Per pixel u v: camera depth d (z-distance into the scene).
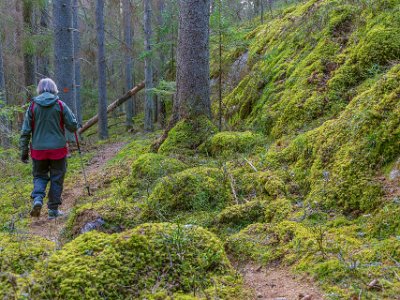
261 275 3.05
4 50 16.00
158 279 2.52
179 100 6.90
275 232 3.52
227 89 9.49
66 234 4.20
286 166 4.79
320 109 5.61
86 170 8.47
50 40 14.27
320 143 4.46
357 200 3.58
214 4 7.37
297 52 7.39
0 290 2.25
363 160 3.78
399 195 3.31
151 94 13.25
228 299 2.49
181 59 6.82
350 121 4.26
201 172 4.74
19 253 2.76
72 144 10.17
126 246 2.62
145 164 5.59
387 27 5.69
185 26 6.74
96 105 27.50
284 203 4.01
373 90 4.30
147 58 14.60
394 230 3.08
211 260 2.73
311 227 3.49
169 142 6.50
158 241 2.70
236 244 3.50
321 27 7.12
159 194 4.45
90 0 22.52
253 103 7.39
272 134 6.01
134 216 4.28
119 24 23.58
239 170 4.97
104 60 16.55
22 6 14.16
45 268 2.42
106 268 2.45
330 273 2.73
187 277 2.57
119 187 5.70
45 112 4.90
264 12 15.86
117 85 26.69
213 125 6.66
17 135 8.91
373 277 2.59
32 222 5.09
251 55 9.21
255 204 4.07
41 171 5.07
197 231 2.93
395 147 3.63
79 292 2.29
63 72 9.65
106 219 4.17
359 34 6.12
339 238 3.16
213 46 8.54
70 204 5.95
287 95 6.39
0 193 6.73
